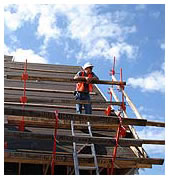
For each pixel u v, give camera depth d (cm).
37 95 1109
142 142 662
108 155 772
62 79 842
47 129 841
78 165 668
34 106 973
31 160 673
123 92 959
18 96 1073
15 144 759
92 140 635
